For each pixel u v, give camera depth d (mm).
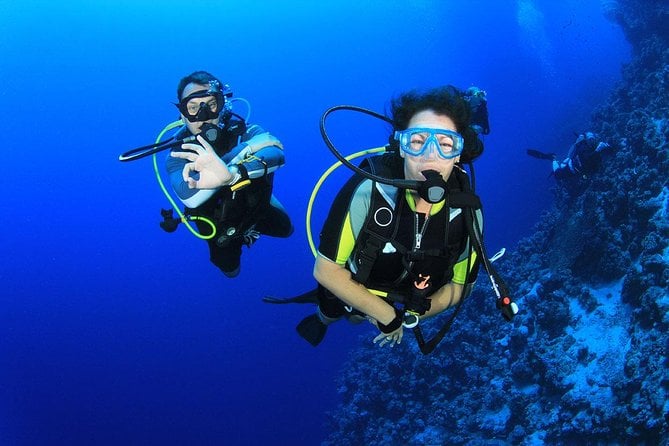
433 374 10766
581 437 7059
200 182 2684
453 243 2160
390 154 2094
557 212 12711
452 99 1974
